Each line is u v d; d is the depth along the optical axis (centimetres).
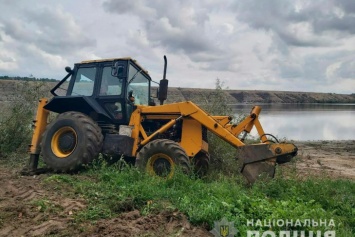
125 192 495
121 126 686
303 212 419
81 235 370
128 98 716
